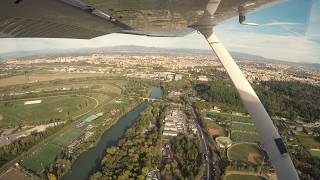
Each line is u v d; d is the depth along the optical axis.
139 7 6.84
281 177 8.45
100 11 6.82
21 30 6.71
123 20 8.66
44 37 8.39
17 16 5.50
